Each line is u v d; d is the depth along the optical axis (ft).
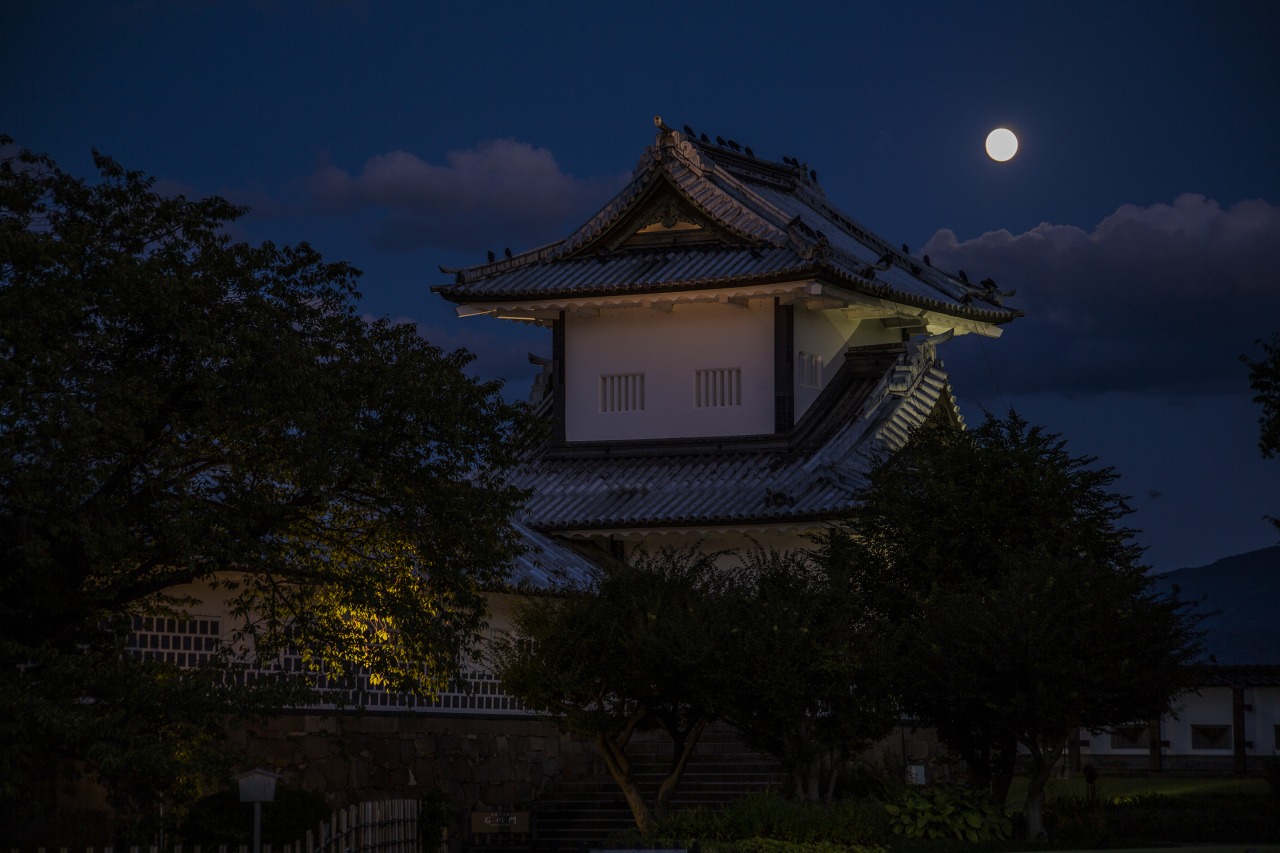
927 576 103.76
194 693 66.54
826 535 124.98
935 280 160.35
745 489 130.41
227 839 70.28
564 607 95.81
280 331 72.74
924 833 92.99
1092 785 106.42
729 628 92.07
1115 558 104.06
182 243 72.49
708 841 84.64
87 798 79.20
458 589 78.38
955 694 92.94
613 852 71.56
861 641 93.56
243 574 90.58
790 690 89.92
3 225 65.92
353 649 81.82
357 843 77.00
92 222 70.85
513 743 108.58
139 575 72.95
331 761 93.50
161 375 69.87
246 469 72.43
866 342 153.17
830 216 170.50
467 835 102.17
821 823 86.43
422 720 100.94
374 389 75.10
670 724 95.81
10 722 61.72
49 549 66.90
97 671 65.46
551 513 132.98
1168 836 95.96
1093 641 93.15
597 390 145.59
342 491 77.66
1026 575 94.94
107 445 66.74
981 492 104.73
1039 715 91.61
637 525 127.75
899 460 111.55
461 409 77.66
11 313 63.77
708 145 155.74
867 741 98.48
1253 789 119.85
